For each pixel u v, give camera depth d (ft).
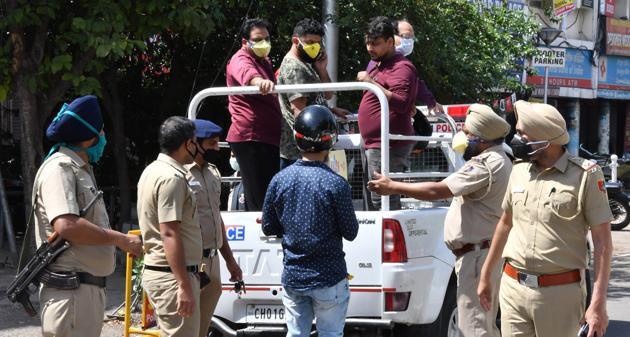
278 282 36.40
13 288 26.91
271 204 29.94
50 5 50.55
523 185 27.73
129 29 53.83
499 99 73.26
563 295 26.94
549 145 26.86
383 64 38.27
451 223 33.58
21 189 72.95
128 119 73.61
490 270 29.71
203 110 70.18
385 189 32.73
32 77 51.16
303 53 37.96
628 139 150.92
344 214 29.14
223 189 56.70
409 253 35.55
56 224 25.91
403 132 38.32
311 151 29.43
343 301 29.63
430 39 63.00
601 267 26.30
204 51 67.87
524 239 27.48
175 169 29.89
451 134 43.93
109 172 75.77
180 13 52.90
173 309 30.14
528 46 79.66
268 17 61.72
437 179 44.50
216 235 33.12
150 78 73.26
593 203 26.45
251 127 37.32
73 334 26.55
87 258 26.73
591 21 139.13
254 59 38.22
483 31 73.10
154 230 30.09
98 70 53.06
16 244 66.03
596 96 140.77
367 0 61.57
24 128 52.90
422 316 36.19
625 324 50.90
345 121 43.34
